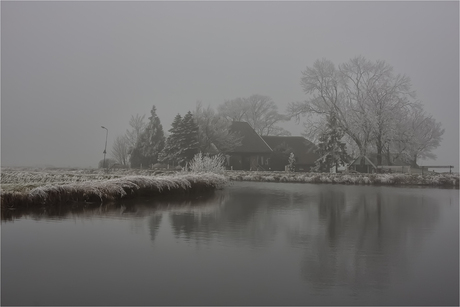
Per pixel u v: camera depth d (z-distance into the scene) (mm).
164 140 65000
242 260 7945
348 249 9109
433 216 15211
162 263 7625
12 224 11703
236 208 16750
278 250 8883
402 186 38219
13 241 9398
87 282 6457
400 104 59219
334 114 58938
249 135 68812
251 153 65750
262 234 10766
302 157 70750
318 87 61594
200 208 16438
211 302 5645
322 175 43812
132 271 7078
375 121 57156
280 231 11305
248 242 9688
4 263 7508
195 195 22938
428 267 7629
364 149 58625
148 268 7270
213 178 26219
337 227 12211
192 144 55781
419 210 17250
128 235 10281
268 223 12758
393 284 6590
